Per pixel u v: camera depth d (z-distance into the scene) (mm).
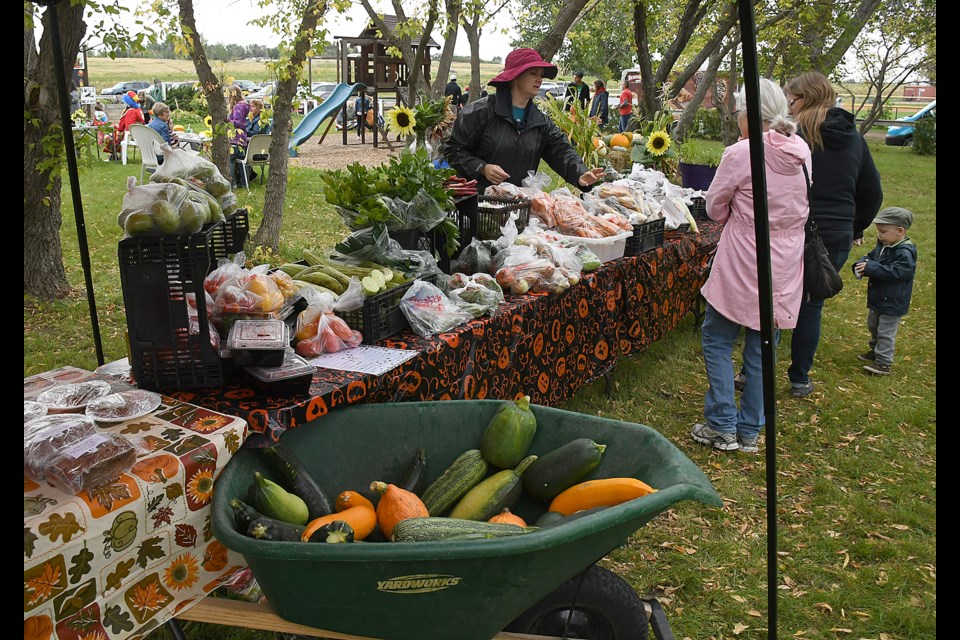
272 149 7676
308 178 13945
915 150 21797
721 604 2973
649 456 2250
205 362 2221
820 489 3859
